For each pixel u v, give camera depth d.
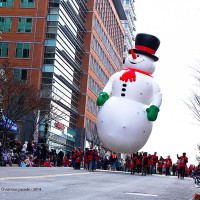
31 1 47.69
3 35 47.41
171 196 10.50
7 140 32.03
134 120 26.00
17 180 10.82
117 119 26.03
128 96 26.67
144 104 27.09
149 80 27.20
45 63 46.47
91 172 22.94
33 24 47.09
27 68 46.09
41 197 7.27
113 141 26.12
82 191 9.19
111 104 26.58
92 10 58.41
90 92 60.00
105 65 70.12
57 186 9.95
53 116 44.28
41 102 38.16
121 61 87.38
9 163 25.38
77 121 56.50
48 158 32.50
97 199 7.69
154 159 30.58
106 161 38.94
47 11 47.50
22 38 47.00
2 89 35.31
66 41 50.41
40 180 11.61
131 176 22.52
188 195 11.73
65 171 20.81
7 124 32.81
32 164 28.23
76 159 27.61
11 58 46.75
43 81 45.97
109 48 72.81
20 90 36.31
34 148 32.03
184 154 28.42
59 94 48.31
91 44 58.41
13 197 6.97
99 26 63.38
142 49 27.81
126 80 26.78
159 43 28.19
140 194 9.98
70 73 52.84
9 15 47.72
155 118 26.58
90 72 58.97
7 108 36.28
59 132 48.81
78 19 54.38
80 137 55.97
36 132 42.91
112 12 74.25
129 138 26.02
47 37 46.94
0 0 48.31
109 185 12.41
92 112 62.19
